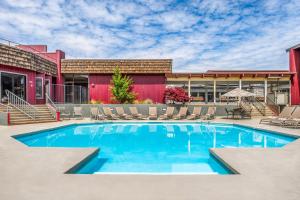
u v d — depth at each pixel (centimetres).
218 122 1739
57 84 2345
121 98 2230
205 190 422
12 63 1766
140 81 2431
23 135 1134
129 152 950
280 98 2436
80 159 629
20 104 1866
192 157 859
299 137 1048
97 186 440
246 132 1462
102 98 2445
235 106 2162
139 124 1802
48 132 1335
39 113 1773
